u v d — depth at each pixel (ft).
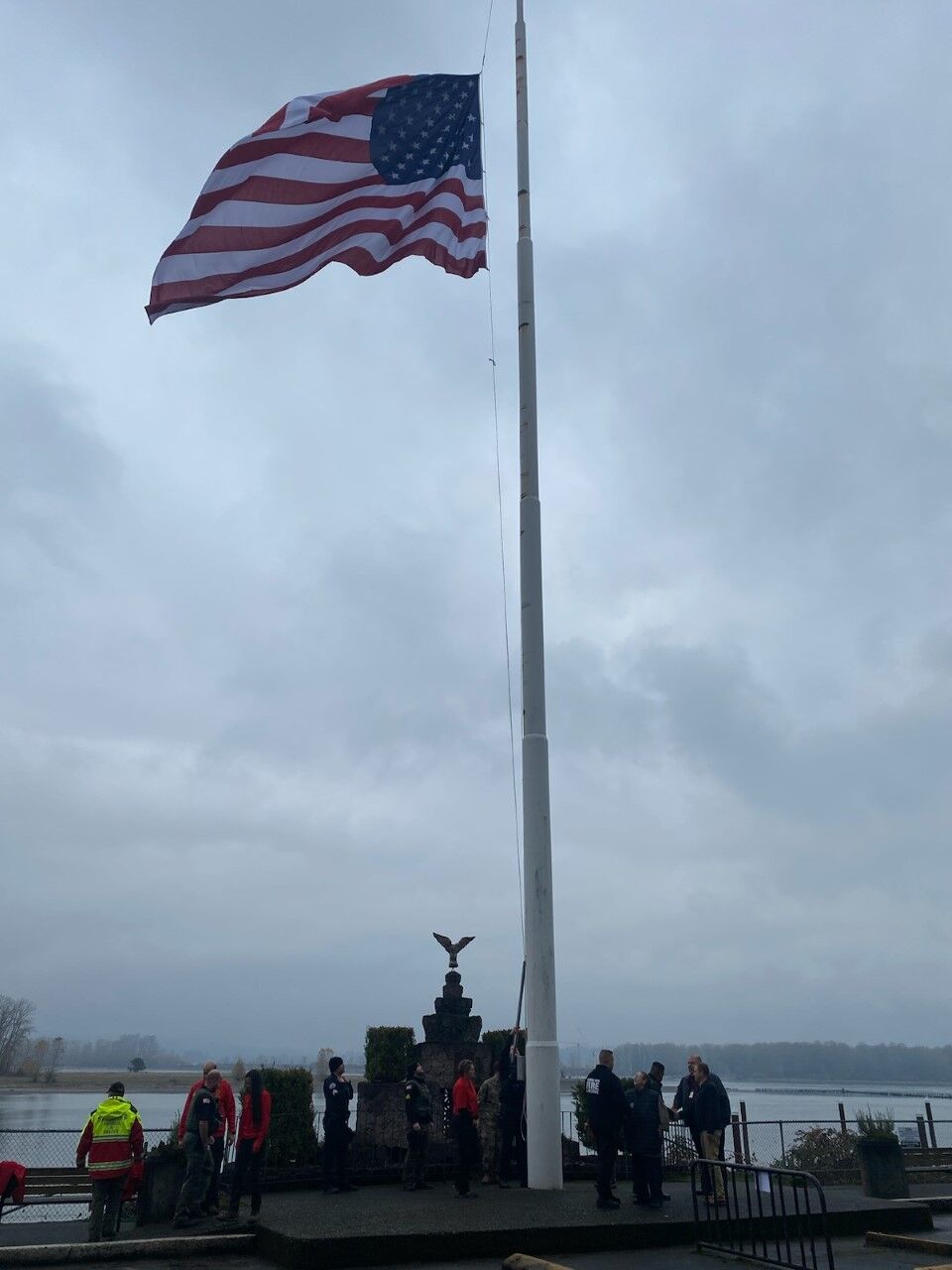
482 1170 51.60
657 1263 33.71
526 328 53.21
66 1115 192.75
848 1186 59.67
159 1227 40.09
